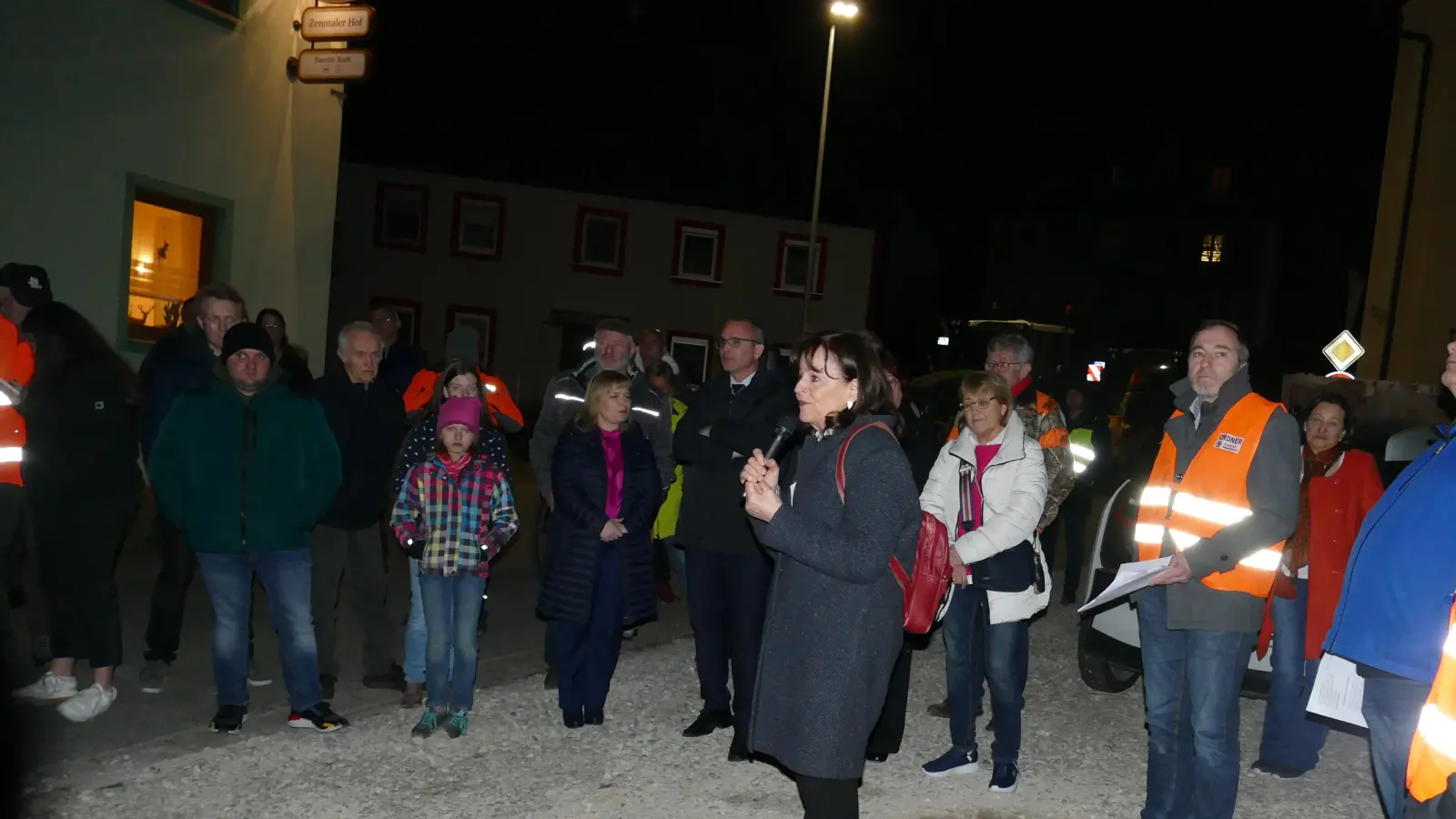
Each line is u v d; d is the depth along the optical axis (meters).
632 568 5.72
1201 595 4.27
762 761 5.26
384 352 7.77
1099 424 10.36
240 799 4.51
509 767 5.05
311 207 12.91
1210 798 4.33
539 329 28.83
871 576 3.34
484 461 5.48
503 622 8.09
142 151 10.46
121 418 5.47
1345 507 5.36
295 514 5.24
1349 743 6.29
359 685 6.25
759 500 3.41
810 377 3.56
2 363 5.67
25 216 9.36
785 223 30.31
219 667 5.27
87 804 4.36
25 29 9.24
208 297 5.90
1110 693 7.00
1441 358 16.97
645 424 6.89
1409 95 17.83
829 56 25.20
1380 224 18.33
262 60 11.93
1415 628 3.50
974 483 5.07
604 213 29.14
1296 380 12.82
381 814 4.43
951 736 5.47
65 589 5.39
